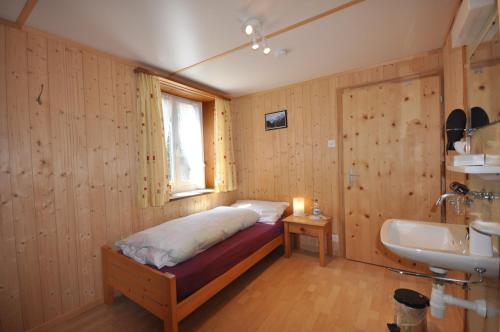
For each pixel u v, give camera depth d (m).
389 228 1.57
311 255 2.99
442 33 1.98
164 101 2.96
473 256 1.04
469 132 1.43
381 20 1.76
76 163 1.96
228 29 1.82
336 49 2.22
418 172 2.42
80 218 1.98
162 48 2.09
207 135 3.50
